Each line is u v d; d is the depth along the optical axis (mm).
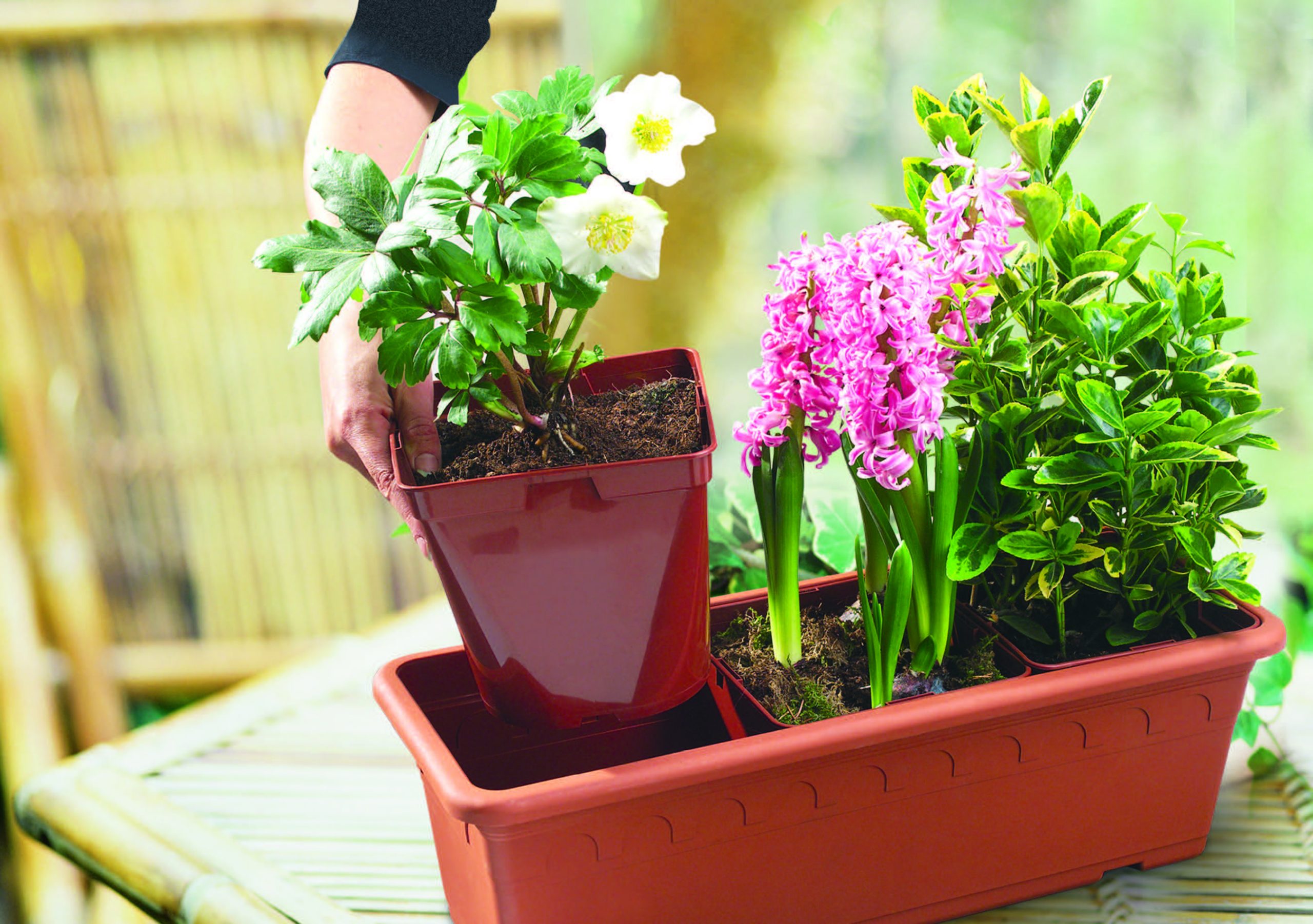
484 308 603
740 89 1670
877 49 1707
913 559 774
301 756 1019
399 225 578
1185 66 1203
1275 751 958
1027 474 753
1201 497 793
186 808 938
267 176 2229
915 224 814
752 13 1617
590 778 637
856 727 677
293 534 2465
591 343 1754
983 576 871
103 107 2156
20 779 2215
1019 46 1681
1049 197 729
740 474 1282
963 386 775
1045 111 812
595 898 673
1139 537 781
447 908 811
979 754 732
